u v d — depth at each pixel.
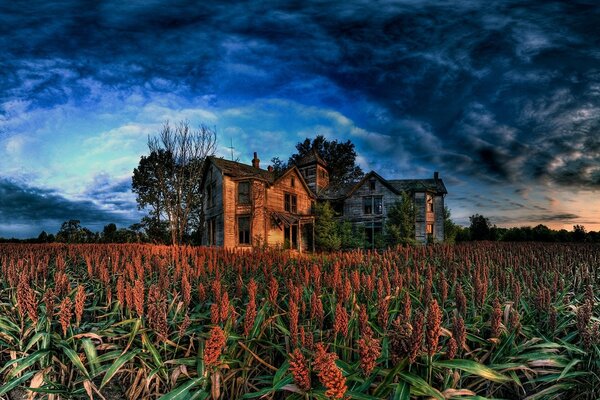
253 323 3.63
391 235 34.28
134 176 45.69
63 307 3.55
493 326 3.24
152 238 40.78
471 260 8.87
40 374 3.50
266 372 3.67
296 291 4.05
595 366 3.14
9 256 10.87
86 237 36.03
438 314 2.58
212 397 3.12
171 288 5.81
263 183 31.11
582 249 13.72
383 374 2.77
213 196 32.81
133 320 3.69
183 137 35.06
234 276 7.11
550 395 3.12
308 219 34.28
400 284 4.86
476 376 3.28
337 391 2.06
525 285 5.14
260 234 29.94
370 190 38.62
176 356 3.86
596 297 5.18
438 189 40.97
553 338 3.68
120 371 3.74
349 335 3.33
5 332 4.02
